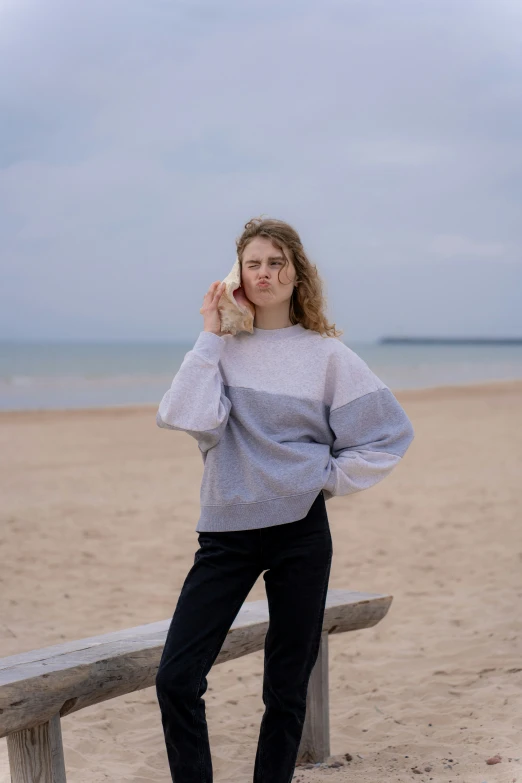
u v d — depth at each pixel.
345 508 8.73
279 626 2.31
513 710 3.53
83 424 17.58
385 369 50.06
